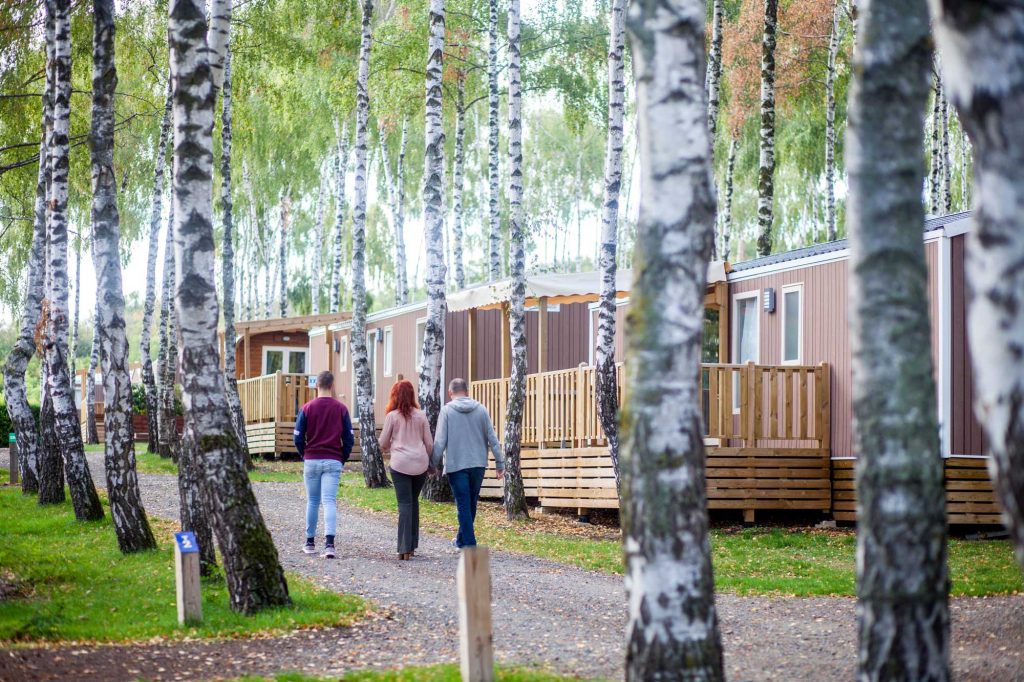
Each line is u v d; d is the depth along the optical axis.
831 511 15.55
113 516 11.70
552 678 6.41
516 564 11.75
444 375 24.02
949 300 14.44
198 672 6.73
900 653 4.64
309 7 24.39
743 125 30.59
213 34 10.78
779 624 8.62
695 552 4.96
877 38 4.74
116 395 11.76
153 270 25.83
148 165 29.67
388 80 28.08
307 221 47.12
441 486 17.64
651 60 5.19
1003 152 3.28
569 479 16.33
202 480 8.65
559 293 17.95
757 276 17.59
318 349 31.48
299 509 16.06
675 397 5.02
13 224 27.61
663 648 4.89
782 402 16.12
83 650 7.32
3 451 30.56
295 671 6.77
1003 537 14.55
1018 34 3.25
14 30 21.58
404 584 10.08
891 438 4.68
